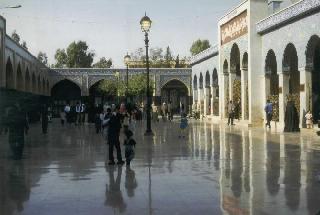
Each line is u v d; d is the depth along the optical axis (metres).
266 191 8.23
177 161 12.87
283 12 26.41
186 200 7.57
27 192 8.53
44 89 56.50
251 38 30.66
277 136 21.98
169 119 42.31
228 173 10.47
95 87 62.28
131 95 55.44
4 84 32.34
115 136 12.51
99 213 6.77
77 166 12.20
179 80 61.50
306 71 24.36
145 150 16.05
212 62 43.22
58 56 88.62
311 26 23.50
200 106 47.72
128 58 41.94
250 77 30.67
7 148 18.14
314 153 14.47
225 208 6.95
